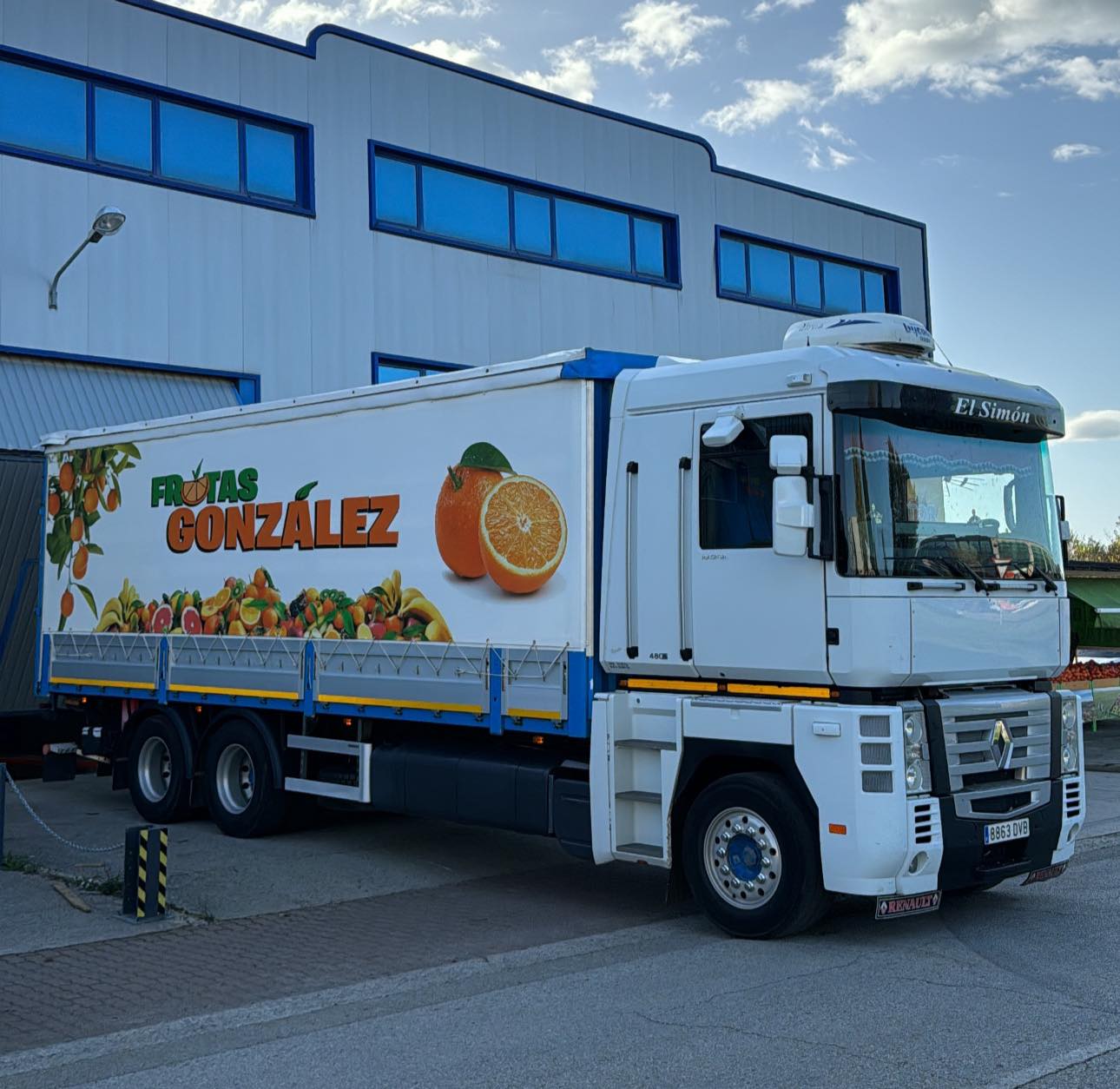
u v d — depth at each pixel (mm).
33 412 15867
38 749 16484
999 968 6938
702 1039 5801
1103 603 19484
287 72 18750
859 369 7207
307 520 10469
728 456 7684
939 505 7605
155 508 12109
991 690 7914
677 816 7941
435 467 9406
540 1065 5520
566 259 22016
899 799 7039
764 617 7445
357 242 19312
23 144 16438
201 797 11883
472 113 20781
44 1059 5785
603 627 8203
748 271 24953
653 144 23328
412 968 7191
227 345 17922
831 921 8102
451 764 9305
